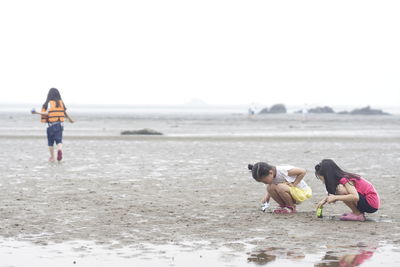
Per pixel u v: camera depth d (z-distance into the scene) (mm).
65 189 13141
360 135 36344
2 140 28984
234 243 7949
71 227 9008
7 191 12750
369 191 9742
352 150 24703
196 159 20547
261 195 12578
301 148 25500
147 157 21156
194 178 15352
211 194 12648
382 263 6824
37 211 10375
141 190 13117
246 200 11914
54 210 10492
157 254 7316
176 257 7164
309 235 8500
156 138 30547
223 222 9516
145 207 10906
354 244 7871
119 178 15219
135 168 17641
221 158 20922
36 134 35125
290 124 55438
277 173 10594
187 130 42281
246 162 19594
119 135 34062
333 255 7230
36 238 8227
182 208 10852
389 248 7625
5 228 8891
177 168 17719
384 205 11312
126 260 7008
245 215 10227
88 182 14383
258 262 6898
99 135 34000
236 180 15000
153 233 8602
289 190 10500
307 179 15562
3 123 53281
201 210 10680
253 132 39781
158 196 12281
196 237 8336
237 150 24266
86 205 11055
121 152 23125
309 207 11227
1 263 6844
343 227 9125
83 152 23000
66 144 26812
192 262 6910
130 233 8594
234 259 7047
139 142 28297
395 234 8570
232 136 32469
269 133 38562
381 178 15484
